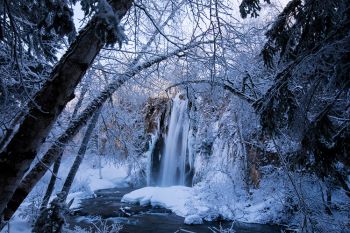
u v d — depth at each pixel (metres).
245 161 13.02
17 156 1.86
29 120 1.90
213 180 15.20
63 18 2.35
